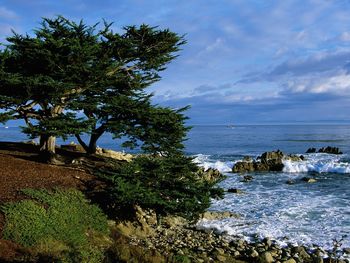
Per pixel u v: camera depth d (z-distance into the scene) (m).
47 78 18.38
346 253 16.02
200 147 78.62
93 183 17.83
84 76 19.64
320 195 27.59
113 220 16.81
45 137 21.58
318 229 19.19
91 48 19.11
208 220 20.62
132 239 16.45
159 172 17.38
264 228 19.33
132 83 22.17
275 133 152.25
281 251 16.17
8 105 19.61
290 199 26.22
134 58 22.31
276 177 36.72
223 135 137.62
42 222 13.30
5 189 14.88
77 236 13.75
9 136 104.25
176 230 18.64
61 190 16.05
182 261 13.52
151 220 19.09
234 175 38.50
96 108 21.59
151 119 20.52
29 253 11.58
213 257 14.99
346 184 32.25
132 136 21.59
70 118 19.14
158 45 21.88
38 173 17.78
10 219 12.77
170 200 17.08
